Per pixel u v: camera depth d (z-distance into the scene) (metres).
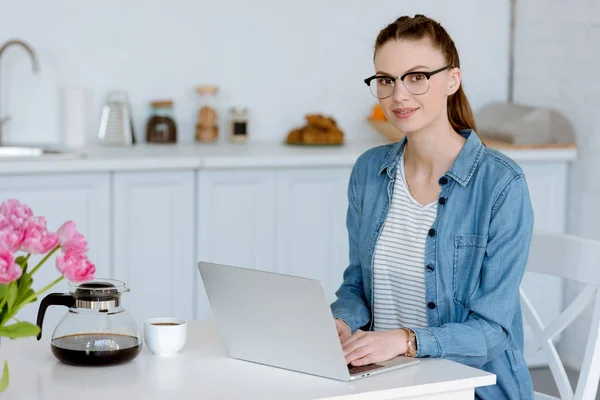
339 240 4.34
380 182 2.42
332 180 4.29
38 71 4.39
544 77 4.86
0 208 1.65
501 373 2.26
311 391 1.80
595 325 2.33
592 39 4.49
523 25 5.03
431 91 2.19
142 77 4.62
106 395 1.75
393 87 2.20
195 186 4.09
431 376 1.91
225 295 1.98
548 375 4.60
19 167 3.76
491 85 5.16
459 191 2.26
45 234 1.62
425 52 2.18
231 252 4.17
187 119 4.73
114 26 4.55
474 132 2.31
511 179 2.21
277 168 4.19
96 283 1.98
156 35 4.62
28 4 4.41
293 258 4.27
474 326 2.14
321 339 1.86
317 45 4.88
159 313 4.09
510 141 4.63
